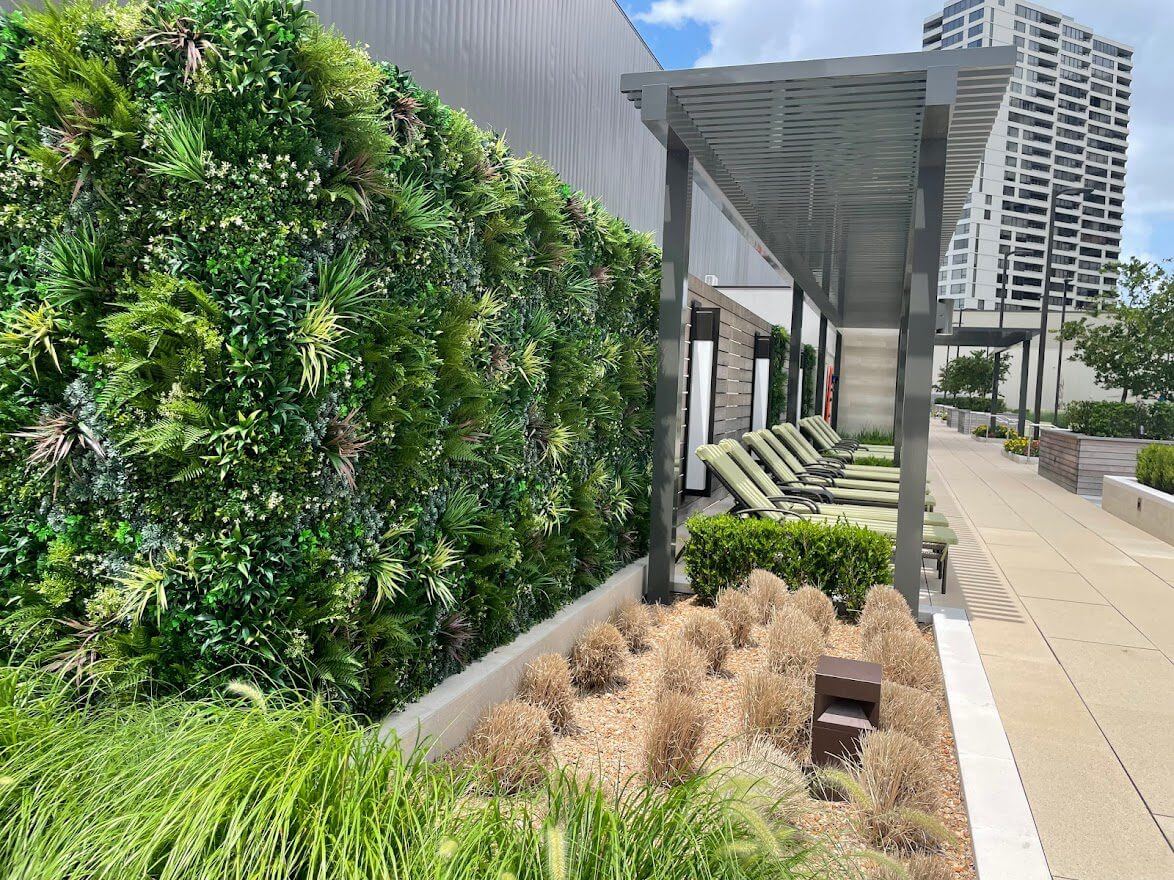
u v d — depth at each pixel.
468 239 4.04
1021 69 143.62
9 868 1.95
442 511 4.00
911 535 5.97
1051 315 44.47
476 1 8.23
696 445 10.57
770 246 10.77
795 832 2.49
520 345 4.64
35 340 2.72
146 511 2.86
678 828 2.15
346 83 2.93
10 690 2.54
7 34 2.80
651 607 6.25
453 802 2.20
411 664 3.70
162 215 2.72
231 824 1.87
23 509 2.93
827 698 3.71
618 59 13.30
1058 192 20.86
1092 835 3.15
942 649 5.27
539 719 3.47
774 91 5.57
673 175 6.24
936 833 2.56
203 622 2.85
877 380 26.20
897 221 9.12
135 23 2.69
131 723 2.46
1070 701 4.54
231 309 2.78
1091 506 12.74
